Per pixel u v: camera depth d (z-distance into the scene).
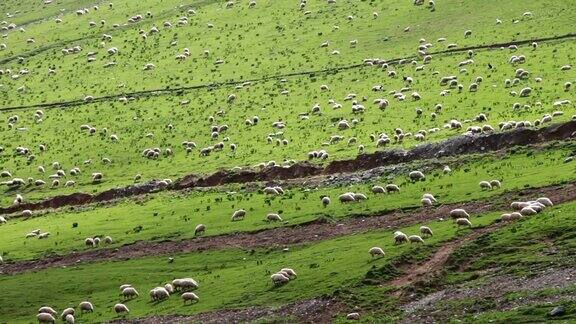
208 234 86.75
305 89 143.25
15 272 86.31
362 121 122.50
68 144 140.25
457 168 92.06
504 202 76.38
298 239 79.75
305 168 104.75
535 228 63.88
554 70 124.56
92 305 72.88
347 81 143.00
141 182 115.88
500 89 122.06
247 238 83.38
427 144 100.00
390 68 144.25
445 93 125.69
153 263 81.75
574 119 94.06
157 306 68.94
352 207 85.44
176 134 135.62
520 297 52.12
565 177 78.75
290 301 62.69
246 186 103.88
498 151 93.75
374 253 67.44
